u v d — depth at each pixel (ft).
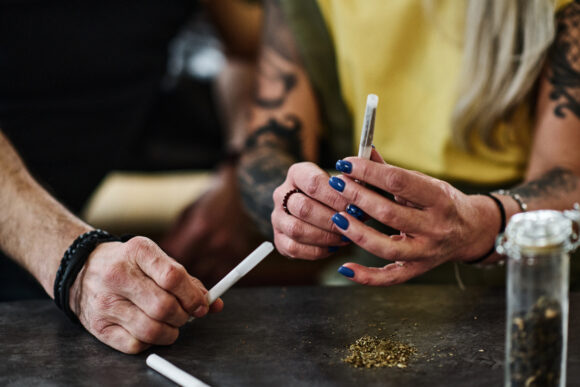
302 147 4.00
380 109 3.83
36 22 4.46
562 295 1.83
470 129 3.57
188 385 2.11
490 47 3.43
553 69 3.37
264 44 4.22
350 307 2.78
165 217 6.97
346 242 2.65
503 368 2.19
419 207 2.48
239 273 2.54
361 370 2.21
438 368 2.21
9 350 2.43
